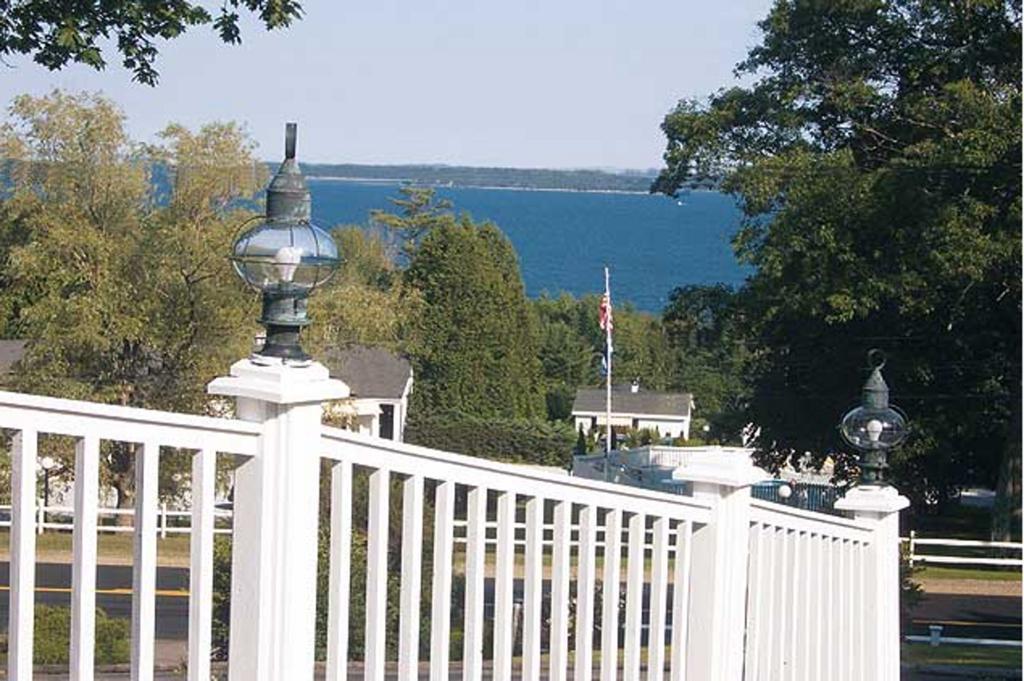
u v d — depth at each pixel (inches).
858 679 361.1
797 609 313.6
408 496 204.2
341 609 194.1
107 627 671.1
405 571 205.3
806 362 1855.3
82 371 1590.8
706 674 269.6
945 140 1552.7
